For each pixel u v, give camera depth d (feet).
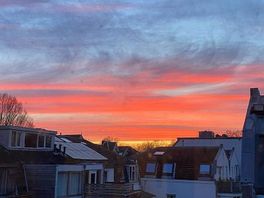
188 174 124.57
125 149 165.37
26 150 90.94
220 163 125.80
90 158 106.32
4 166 78.54
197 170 123.44
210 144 135.33
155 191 128.57
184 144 139.23
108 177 119.14
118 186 98.94
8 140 86.38
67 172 90.79
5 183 79.25
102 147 138.62
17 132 88.84
